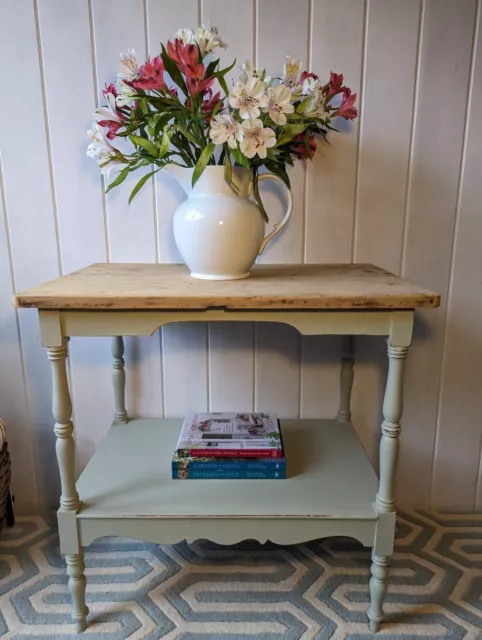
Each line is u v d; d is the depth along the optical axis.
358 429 1.27
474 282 1.18
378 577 0.91
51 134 1.09
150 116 0.89
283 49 1.05
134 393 1.25
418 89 1.08
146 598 1.00
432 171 1.12
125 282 0.88
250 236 0.88
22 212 1.13
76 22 1.04
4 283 1.17
